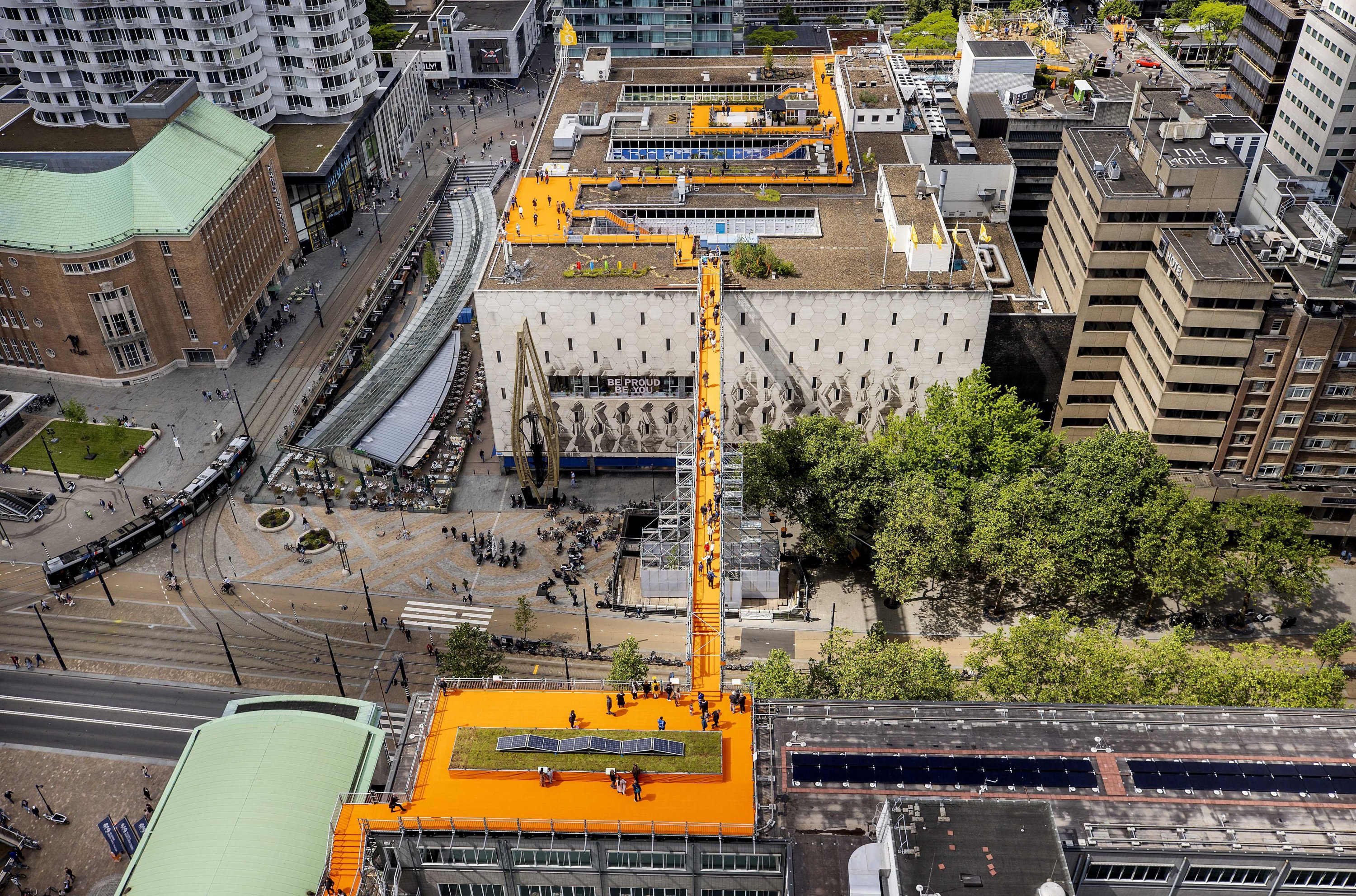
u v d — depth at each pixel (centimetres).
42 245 19425
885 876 8762
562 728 10100
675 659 15162
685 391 18012
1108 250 17050
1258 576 14950
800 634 15600
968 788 9556
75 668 15300
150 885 10688
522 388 17138
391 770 10519
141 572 17000
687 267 17662
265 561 17188
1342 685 12431
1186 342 15750
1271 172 19550
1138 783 9600
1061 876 8300
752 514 16912
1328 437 16300
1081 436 19038
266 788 11450
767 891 9488
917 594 16300
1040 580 14588
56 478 18750
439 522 17900
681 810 9338
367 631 15850
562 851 9225
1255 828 9250
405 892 9550
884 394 17950
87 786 13638
